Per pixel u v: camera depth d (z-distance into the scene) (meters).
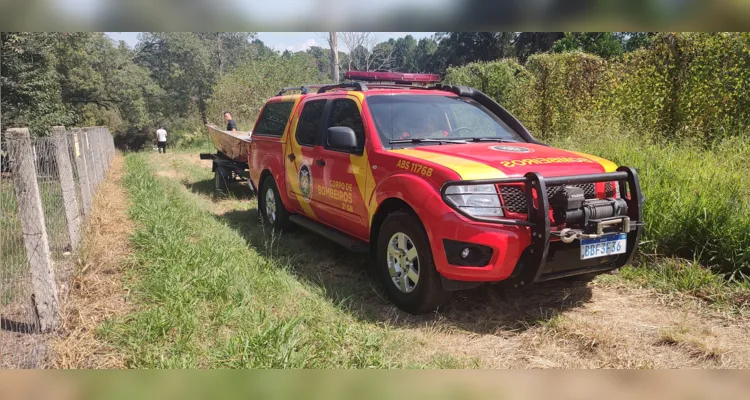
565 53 11.68
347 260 5.88
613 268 4.29
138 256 5.52
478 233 3.79
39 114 19.69
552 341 3.87
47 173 5.29
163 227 6.34
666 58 8.71
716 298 4.44
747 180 6.01
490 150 4.58
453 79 16.56
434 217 3.97
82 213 6.96
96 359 3.53
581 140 8.74
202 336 3.83
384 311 4.48
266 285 4.75
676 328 4.02
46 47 20.11
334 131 4.89
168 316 3.97
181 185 12.04
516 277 3.99
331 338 3.72
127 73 44.88
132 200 8.95
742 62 7.88
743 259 4.74
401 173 4.43
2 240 4.32
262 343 3.53
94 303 4.42
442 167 4.07
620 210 4.08
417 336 3.98
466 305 4.54
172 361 3.39
